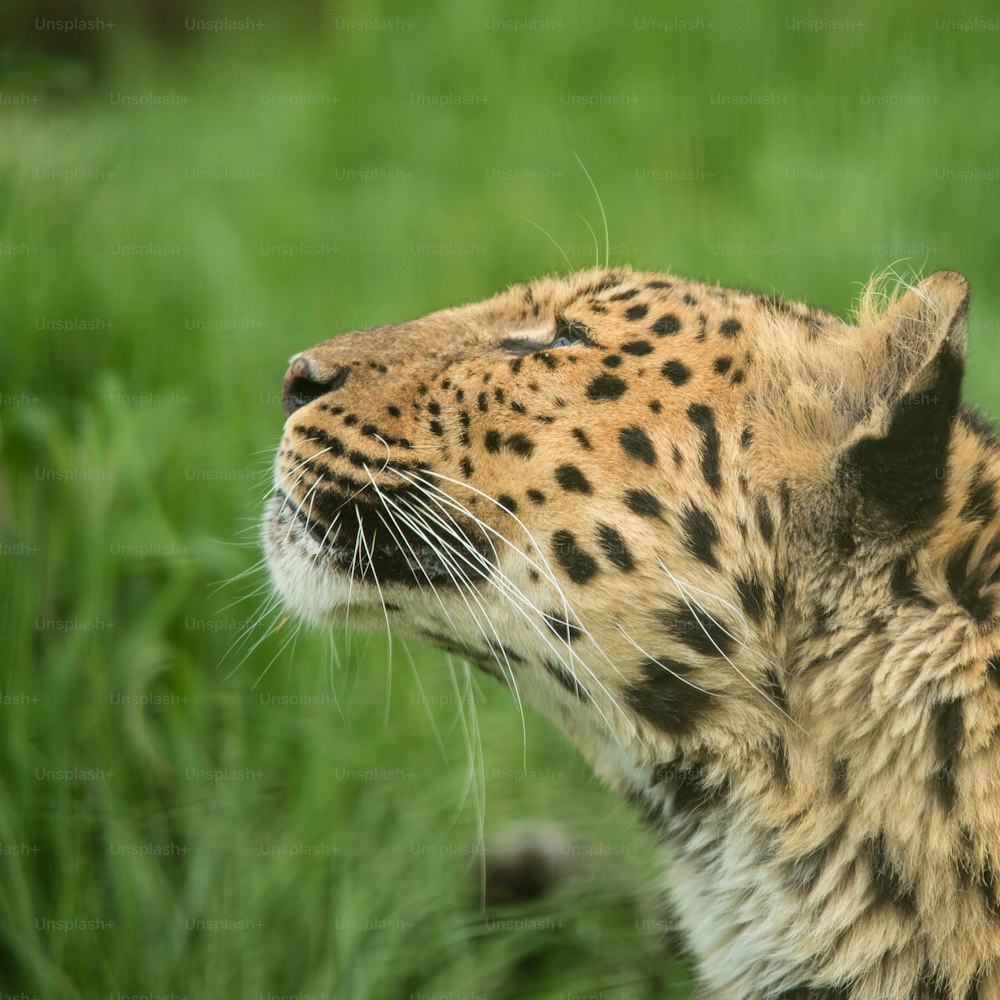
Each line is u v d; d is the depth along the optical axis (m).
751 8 23.50
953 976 7.77
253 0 40.75
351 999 9.60
